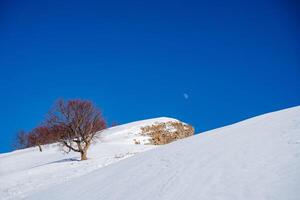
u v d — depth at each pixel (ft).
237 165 42.73
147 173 53.57
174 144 74.69
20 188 90.38
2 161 193.77
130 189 47.85
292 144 45.29
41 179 98.73
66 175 98.58
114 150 163.94
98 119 148.87
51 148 219.41
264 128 61.93
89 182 61.62
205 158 51.29
